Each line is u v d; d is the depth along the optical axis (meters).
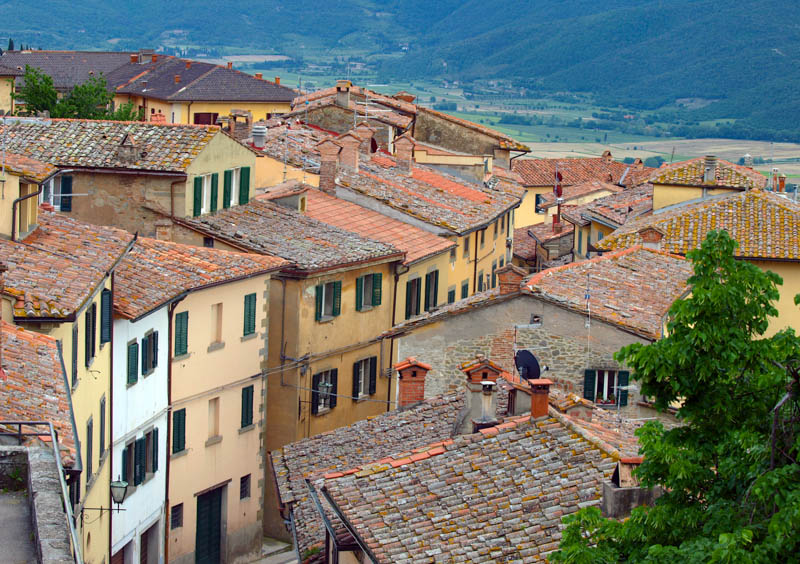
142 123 68.75
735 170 80.25
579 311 48.41
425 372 47.59
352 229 75.44
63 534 19.81
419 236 79.81
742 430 25.78
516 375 46.28
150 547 54.84
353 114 105.25
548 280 52.12
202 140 67.12
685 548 24.30
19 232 45.69
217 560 60.66
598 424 40.81
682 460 26.02
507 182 111.62
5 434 26.31
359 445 45.75
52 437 24.81
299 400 63.84
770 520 23.77
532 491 33.81
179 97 138.25
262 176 79.44
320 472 42.16
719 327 26.02
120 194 65.44
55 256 44.50
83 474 43.22
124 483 46.16
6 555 20.36
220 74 144.50
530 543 31.81
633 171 142.38
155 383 53.84
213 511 60.09
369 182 84.44
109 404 48.09
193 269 57.12
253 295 61.38
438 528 33.06
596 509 27.11
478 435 36.59
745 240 66.19
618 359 26.95
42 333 39.56
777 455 24.83
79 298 41.09
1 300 38.97
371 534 33.25
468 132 120.25
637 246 59.22
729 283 26.20
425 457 36.16
